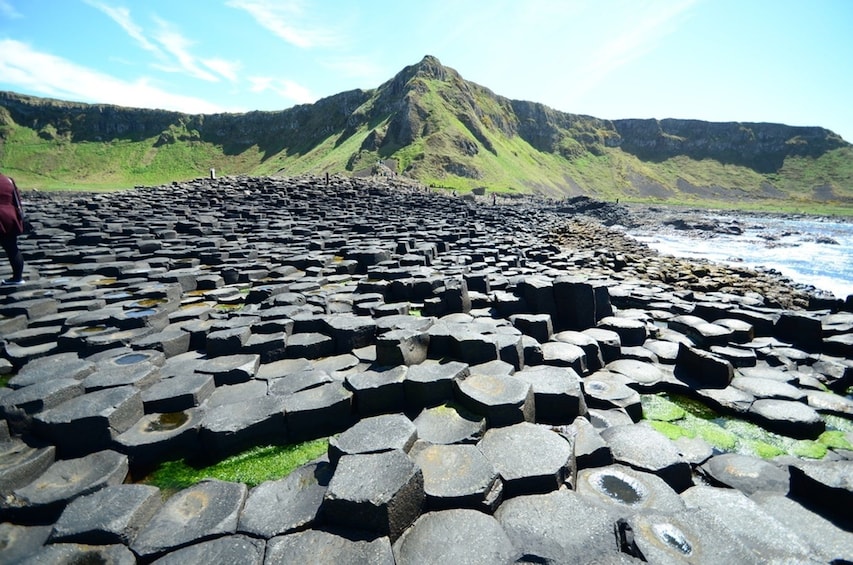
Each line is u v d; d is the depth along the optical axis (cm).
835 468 339
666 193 14688
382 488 287
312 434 426
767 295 1150
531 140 16350
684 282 1219
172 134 16112
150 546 278
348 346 589
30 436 381
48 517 313
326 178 3644
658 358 637
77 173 14000
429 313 746
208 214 1991
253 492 330
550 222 2962
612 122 18188
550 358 571
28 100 15500
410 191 4325
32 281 885
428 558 272
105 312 683
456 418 409
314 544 276
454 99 12781
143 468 381
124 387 425
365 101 14725
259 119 16762
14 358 563
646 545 279
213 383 482
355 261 1120
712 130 17312
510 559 271
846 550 292
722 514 323
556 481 333
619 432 425
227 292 842
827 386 577
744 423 486
